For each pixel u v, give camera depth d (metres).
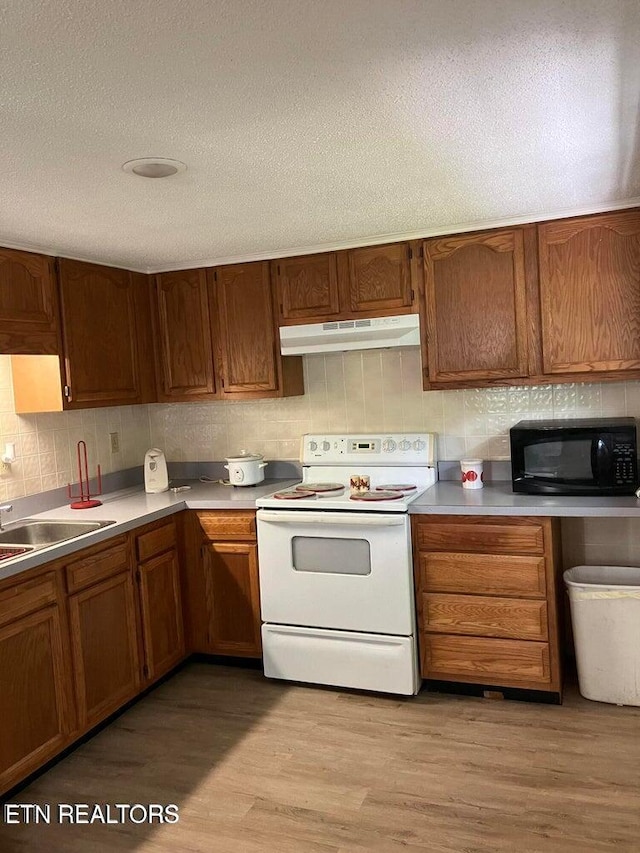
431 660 3.09
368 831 2.20
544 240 3.06
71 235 2.93
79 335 3.31
